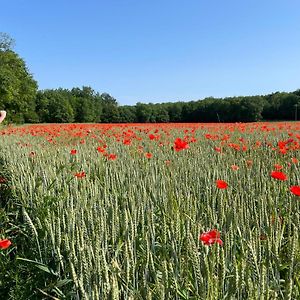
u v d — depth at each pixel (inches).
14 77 2279.8
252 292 79.0
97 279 90.9
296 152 337.1
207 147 427.5
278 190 179.9
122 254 125.6
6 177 328.2
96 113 3085.6
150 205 165.2
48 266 137.0
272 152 361.4
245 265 83.3
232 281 83.9
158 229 150.6
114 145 455.8
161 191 178.7
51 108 3009.4
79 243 106.8
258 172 220.8
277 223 115.1
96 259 91.8
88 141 571.5
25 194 216.1
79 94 4340.6
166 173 242.2
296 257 97.3
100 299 87.8
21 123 2461.9
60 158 326.6
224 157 325.1
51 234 129.7
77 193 174.6
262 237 122.0
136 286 99.5
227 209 135.9
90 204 157.3
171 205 149.4
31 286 145.4
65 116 2992.1
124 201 169.2
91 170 283.0
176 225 114.8
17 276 151.3
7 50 2518.5
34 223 172.7
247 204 151.8
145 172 251.1
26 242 179.9
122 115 2908.5
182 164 263.1
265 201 146.8
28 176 225.0
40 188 203.2
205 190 185.3
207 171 233.8
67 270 120.8
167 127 949.2
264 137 567.5
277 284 93.6
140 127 939.3
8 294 147.9
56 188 224.4
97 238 102.0
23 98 2500.0
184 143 223.5
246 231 119.1
